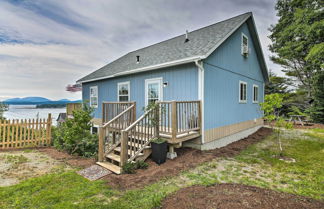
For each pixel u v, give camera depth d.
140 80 7.67
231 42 7.43
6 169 4.14
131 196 2.88
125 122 5.32
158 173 3.84
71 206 2.56
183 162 4.57
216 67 6.37
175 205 2.53
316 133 9.34
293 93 18.53
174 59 6.07
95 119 10.73
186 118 5.26
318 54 7.71
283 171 4.11
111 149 4.82
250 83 9.45
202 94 5.55
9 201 2.69
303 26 9.32
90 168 4.21
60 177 3.63
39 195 2.88
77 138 5.45
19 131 6.61
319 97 13.49
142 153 4.55
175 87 6.29
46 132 6.94
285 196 2.83
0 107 9.68
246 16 7.75
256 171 4.10
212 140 6.13
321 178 3.70
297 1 10.95
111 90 9.46
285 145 6.84
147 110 4.95
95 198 2.82
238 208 2.37
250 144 7.11
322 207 2.50
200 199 2.65
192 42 7.45
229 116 7.30
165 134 5.04
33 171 4.03
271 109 5.66
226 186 3.19
